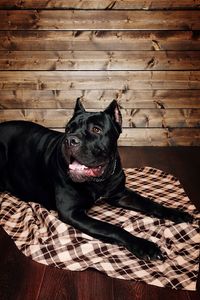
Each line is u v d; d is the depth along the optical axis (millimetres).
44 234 2262
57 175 2379
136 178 3186
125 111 4141
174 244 2188
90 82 4031
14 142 2795
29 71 3980
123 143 4199
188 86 4055
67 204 2309
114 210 2621
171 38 3904
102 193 2473
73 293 1783
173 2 3781
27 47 3893
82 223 2225
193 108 4129
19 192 2771
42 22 3814
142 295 1770
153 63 3977
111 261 2012
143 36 3893
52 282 1864
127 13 3807
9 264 2008
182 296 1764
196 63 3980
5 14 3770
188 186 3072
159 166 3557
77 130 2242
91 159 2164
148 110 4137
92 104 4117
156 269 1945
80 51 3928
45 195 2588
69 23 3828
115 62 3969
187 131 4191
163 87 4055
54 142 2559
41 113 4129
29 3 3748
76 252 2076
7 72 3973
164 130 4184
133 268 1954
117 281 1870
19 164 2721
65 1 3750
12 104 4086
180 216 2416
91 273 1941
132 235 2137
